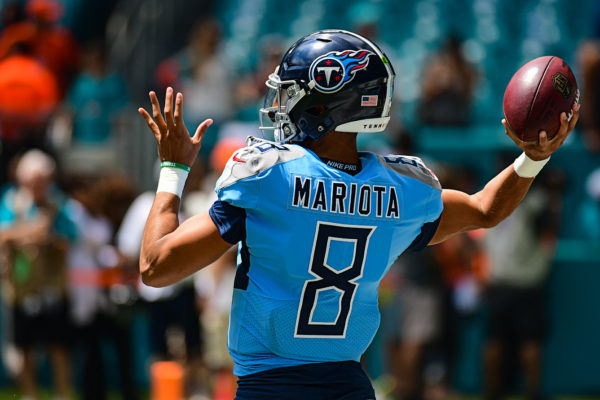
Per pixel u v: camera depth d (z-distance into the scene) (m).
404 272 24.69
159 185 9.91
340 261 9.52
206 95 34.59
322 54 9.58
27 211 23.58
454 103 32.12
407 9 46.62
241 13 48.72
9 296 23.92
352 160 9.81
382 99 9.72
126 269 23.61
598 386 27.55
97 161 32.38
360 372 9.92
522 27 45.53
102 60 38.34
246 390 9.73
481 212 10.41
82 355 28.19
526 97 9.73
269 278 9.54
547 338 27.00
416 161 10.12
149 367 28.16
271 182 9.34
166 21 43.50
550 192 25.53
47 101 33.53
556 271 27.56
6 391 27.66
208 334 24.83
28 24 38.81
